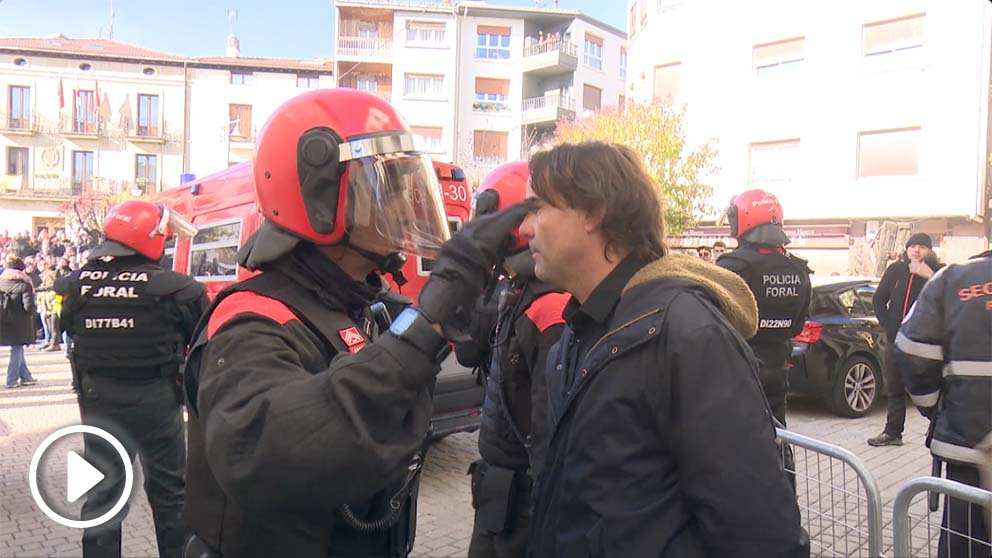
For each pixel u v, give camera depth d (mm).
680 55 21641
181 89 34625
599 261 1475
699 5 21203
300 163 1299
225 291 1320
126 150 34094
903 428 6160
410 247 1399
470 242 1173
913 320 2699
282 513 1141
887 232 17812
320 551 1215
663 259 1469
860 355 7281
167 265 7965
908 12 17625
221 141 35125
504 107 35156
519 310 2215
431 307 1122
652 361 1302
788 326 3891
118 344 3391
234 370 1132
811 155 19312
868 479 2664
